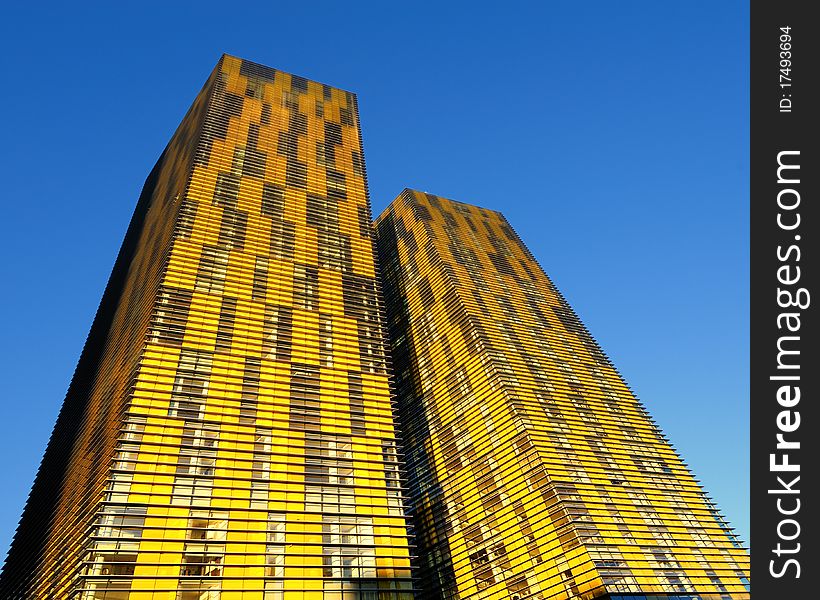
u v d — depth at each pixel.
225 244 79.31
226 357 65.94
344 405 68.00
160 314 66.56
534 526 82.19
